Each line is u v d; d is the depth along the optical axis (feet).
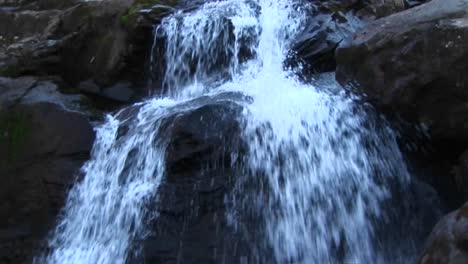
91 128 23.02
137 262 20.10
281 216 19.97
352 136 20.84
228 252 19.54
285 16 25.72
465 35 18.88
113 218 21.07
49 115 23.21
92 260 21.01
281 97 21.90
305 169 20.51
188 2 28.55
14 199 22.74
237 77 24.64
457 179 19.72
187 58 25.62
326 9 25.81
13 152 23.08
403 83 19.83
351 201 20.36
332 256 19.88
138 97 25.72
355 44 21.36
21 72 26.40
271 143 20.49
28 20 31.17
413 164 20.62
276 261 19.58
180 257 19.71
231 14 25.82
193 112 20.49
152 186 20.45
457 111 19.15
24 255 22.15
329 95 21.75
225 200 19.92
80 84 26.50
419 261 16.58
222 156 20.11
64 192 22.27
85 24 27.37
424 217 19.99
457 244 15.51
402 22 20.70
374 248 19.94
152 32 26.08
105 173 21.91
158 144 20.79
